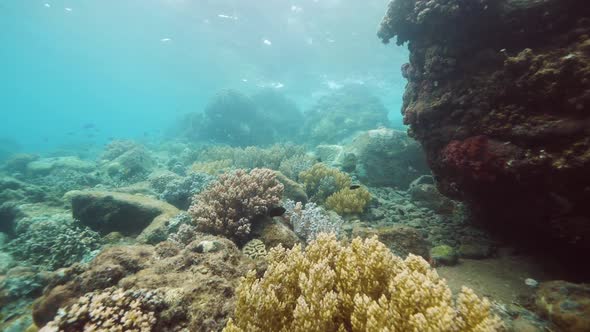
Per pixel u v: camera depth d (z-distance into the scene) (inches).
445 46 237.1
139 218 286.7
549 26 184.7
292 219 244.8
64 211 364.5
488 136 197.0
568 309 127.6
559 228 163.8
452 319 80.3
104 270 136.6
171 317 109.6
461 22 224.5
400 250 214.4
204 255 150.5
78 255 247.0
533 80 169.3
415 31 278.7
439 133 237.3
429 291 88.7
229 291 122.7
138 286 123.7
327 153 632.4
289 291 108.6
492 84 200.7
